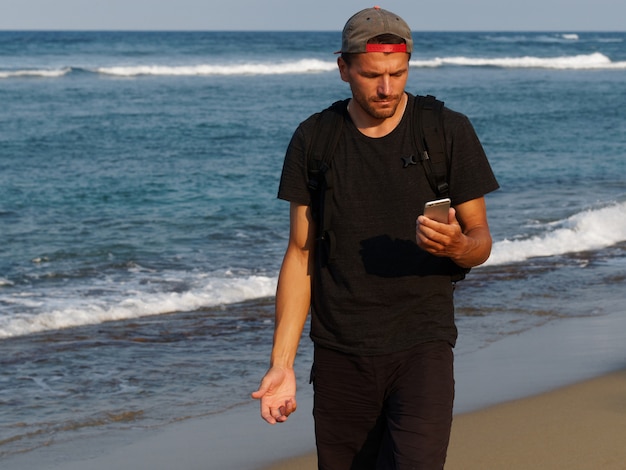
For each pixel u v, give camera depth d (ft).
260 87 135.85
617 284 28.91
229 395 18.35
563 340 22.18
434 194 8.90
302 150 9.09
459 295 27.25
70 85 131.44
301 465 14.55
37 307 25.68
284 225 40.01
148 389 18.71
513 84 155.02
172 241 35.99
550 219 40.73
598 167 61.52
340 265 8.98
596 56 214.07
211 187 52.29
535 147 74.08
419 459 8.50
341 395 9.26
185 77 154.30
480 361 20.30
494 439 15.26
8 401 17.92
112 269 30.76
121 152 69.36
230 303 26.53
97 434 16.14
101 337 22.76
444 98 125.39
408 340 8.96
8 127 82.38
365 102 8.62
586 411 16.66
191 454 15.02
